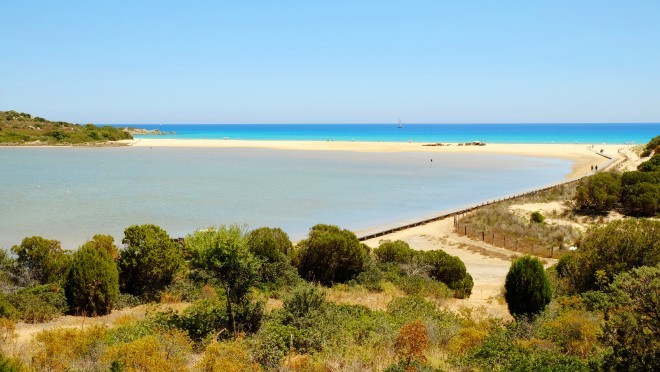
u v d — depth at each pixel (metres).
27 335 12.48
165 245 18.78
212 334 11.80
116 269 16.56
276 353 9.72
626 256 17.09
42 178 58.47
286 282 19.58
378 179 60.59
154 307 15.69
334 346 10.43
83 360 9.16
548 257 28.70
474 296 21.38
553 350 9.83
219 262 12.97
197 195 47.09
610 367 7.66
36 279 17.91
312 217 38.38
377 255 24.92
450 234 34.19
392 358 9.60
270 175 63.66
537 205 41.41
